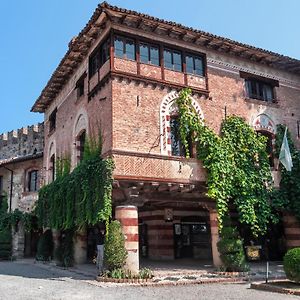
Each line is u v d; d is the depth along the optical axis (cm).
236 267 1728
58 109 2584
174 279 1533
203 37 1941
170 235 2417
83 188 1734
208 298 1141
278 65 2258
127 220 1636
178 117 1869
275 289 1277
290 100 2297
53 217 2184
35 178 3112
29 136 3594
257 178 1962
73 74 2316
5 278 1672
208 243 2547
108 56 1767
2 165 3197
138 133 1717
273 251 2405
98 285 1405
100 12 1698
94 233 2412
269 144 2155
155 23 1800
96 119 1864
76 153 2150
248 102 2111
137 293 1237
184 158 1758
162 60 1862
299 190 2062
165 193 1797
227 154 1870
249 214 1878
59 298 1141
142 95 1772
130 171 1614
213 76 2019
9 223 3014
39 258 2589
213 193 1759
